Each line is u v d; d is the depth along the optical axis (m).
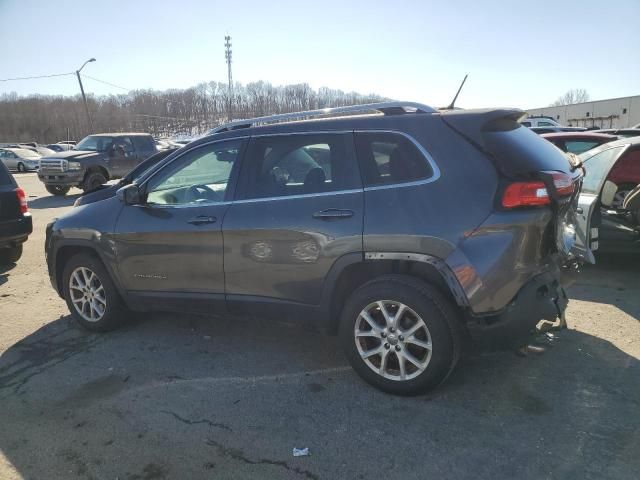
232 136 3.89
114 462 2.75
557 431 2.87
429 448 2.77
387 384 3.31
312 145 3.54
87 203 5.05
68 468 2.71
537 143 3.38
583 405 3.13
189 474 2.63
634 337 4.08
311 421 3.07
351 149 3.40
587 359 3.73
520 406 3.14
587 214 4.65
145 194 4.25
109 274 4.44
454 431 2.91
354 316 3.37
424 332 3.17
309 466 2.66
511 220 2.95
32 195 17.14
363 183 3.32
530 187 2.96
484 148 3.07
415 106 3.39
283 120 3.82
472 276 2.97
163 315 5.02
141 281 4.23
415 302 3.13
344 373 3.69
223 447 2.85
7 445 2.92
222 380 3.63
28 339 4.52
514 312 3.01
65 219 4.66
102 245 4.36
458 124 3.16
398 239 3.12
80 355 4.14
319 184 3.46
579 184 3.51
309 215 3.41
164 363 3.94
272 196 3.61
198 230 3.84
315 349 4.13
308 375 3.67
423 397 3.29
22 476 2.65
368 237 3.20
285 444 2.85
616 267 5.98
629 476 2.49
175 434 2.98
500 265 2.96
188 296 4.02
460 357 3.20
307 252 3.43
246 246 3.66
